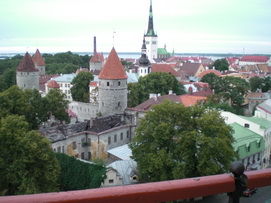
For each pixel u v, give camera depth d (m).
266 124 64.56
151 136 44.75
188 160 40.94
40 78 161.12
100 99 84.00
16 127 38.94
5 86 111.69
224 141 40.31
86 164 47.06
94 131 64.62
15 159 36.16
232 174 5.42
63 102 72.44
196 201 8.12
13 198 4.43
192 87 131.25
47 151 39.09
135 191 4.80
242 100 106.38
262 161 61.44
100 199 4.64
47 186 37.88
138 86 108.69
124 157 57.72
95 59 194.00
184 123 45.12
